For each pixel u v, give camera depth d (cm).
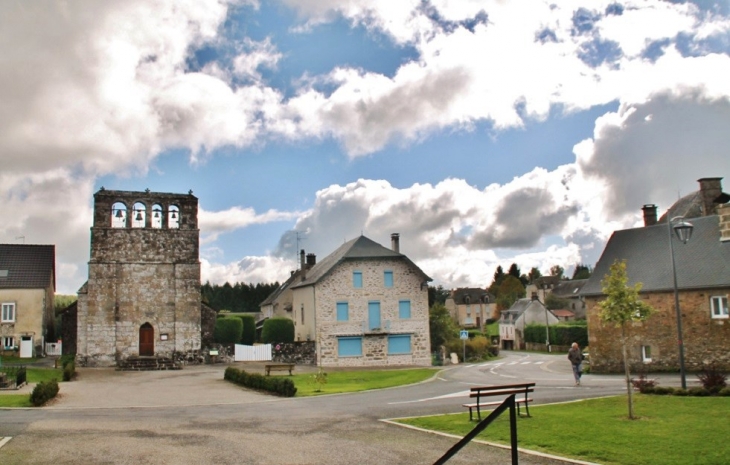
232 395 2353
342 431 1464
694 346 2958
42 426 1548
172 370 3634
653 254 3253
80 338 4084
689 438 1245
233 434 1438
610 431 1343
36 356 4403
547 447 1238
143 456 1212
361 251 4309
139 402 2136
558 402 1848
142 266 4028
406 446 1288
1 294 4441
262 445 1310
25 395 2238
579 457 1155
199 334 4062
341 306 4228
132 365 3672
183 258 4106
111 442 1341
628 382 1512
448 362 4619
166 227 4106
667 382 2498
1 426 1545
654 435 1285
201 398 2258
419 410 1795
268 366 3155
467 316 10950
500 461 1151
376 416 1694
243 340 4938
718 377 1880
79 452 1242
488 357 5356
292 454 1227
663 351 3034
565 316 8900
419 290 4372
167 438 1390
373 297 4278
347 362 4181
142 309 3994
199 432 1467
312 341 4194
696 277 2977
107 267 3972
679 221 2152
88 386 2753
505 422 1498
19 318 4441
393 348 4281
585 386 2417
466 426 1469
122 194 4044
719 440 1216
